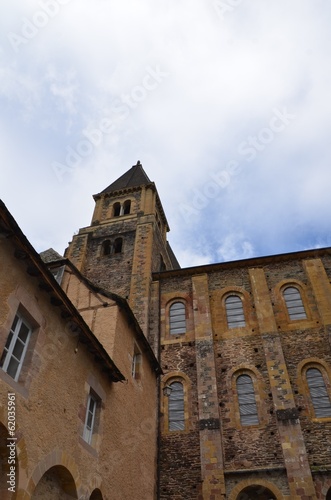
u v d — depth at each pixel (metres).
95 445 12.50
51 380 10.88
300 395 19.33
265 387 19.92
